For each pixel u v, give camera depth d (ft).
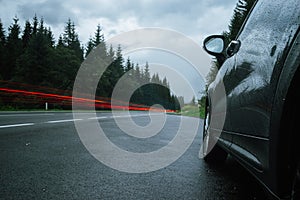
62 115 40.75
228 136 7.61
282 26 4.52
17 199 5.51
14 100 81.82
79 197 5.79
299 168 3.51
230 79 7.73
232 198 6.04
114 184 6.87
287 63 3.80
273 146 3.95
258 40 5.88
